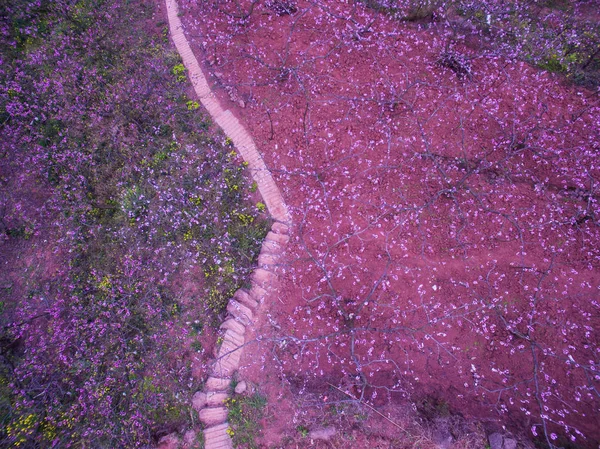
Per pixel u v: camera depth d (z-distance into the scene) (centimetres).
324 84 847
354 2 911
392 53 865
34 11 905
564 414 648
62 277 736
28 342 688
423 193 770
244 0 930
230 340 678
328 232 749
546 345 685
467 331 697
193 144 810
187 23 911
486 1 889
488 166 777
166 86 855
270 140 815
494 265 729
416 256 735
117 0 923
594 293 711
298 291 718
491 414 655
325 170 788
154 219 749
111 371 666
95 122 822
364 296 715
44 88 828
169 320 698
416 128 809
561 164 773
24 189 802
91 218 777
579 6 909
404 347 691
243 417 638
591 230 736
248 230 749
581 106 817
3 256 764
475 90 828
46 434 621
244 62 879
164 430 640
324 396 653
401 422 629
